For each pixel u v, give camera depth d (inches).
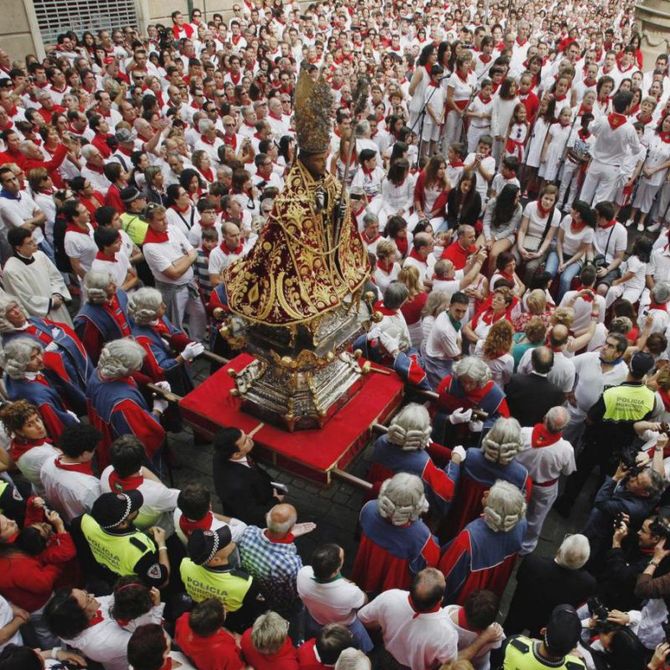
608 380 230.7
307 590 148.0
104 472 176.9
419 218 375.9
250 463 189.0
